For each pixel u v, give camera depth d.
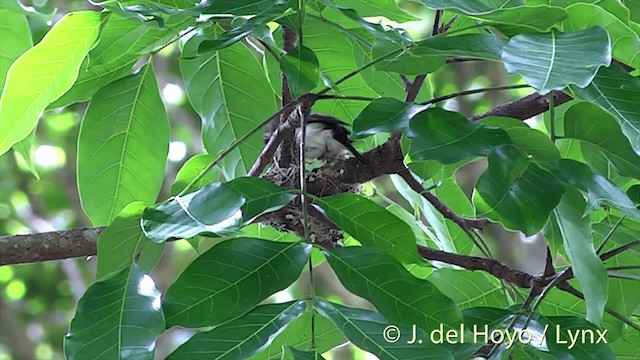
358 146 7.36
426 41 4.29
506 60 3.71
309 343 5.00
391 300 3.96
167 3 5.23
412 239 4.49
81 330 3.85
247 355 3.70
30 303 17.72
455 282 6.04
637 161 4.66
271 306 3.87
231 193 4.09
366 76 6.32
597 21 4.35
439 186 6.86
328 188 6.49
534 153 4.48
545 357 4.20
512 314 4.57
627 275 5.11
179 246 16.06
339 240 6.76
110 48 5.47
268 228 6.87
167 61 14.98
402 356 3.70
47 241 5.89
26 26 5.47
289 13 4.68
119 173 6.18
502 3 4.38
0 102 4.81
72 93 5.98
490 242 15.62
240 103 6.37
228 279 3.89
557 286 5.16
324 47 6.34
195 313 3.85
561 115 6.05
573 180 4.19
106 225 6.25
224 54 6.27
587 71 3.59
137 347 3.78
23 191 16.38
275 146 5.89
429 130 4.13
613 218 5.45
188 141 15.34
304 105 4.90
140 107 6.08
